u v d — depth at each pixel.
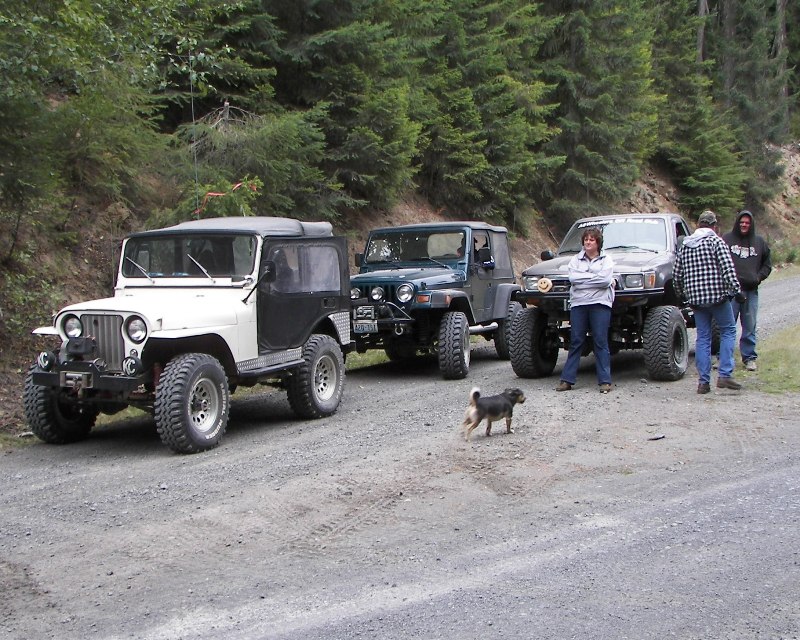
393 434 7.45
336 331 9.01
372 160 15.66
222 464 6.61
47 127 9.70
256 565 4.57
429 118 18.66
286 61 14.67
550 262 10.21
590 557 4.54
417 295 10.24
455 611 3.92
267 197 13.41
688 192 33.50
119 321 6.98
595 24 24.78
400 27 17.73
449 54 20.06
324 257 8.82
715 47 39.75
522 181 21.45
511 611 3.90
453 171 19.70
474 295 11.38
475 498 5.61
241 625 3.85
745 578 4.20
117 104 10.89
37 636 3.77
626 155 25.28
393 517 5.28
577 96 23.67
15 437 7.77
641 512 5.25
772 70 39.25
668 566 4.39
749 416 7.63
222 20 13.75
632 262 9.62
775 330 13.30
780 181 39.66
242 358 7.64
